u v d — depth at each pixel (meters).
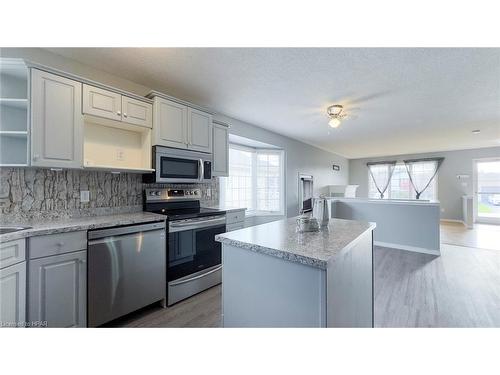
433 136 5.17
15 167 1.78
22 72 1.76
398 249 4.31
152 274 2.14
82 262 1.70
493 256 3.79
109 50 1.97
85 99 1.96
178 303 2.33
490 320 1.96
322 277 1.01
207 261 2.64
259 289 1.22
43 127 1.72
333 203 5.01
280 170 5.11
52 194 2.02
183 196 3.03
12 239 1.39
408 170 8.09
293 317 1.10
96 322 1.77
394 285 2.71
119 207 2.46
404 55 2.03
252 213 4.73
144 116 2.39
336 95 2.89
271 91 2.79
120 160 2.47
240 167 4.63
